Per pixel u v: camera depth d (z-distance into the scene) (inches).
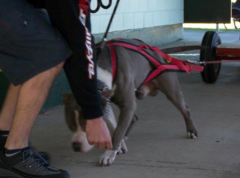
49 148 154.2
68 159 146.3
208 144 155.0
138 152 149.9
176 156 146.9
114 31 280.8
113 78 138.6
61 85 196.1
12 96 133.2
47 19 125.5
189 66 160.7
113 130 144.0
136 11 308.0
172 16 360.5
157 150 151.2
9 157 127.8
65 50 121.7
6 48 122.5
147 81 151.3
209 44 216.5
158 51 154.3
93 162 144.2
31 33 120.6
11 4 120.6
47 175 128.3
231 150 150.3
